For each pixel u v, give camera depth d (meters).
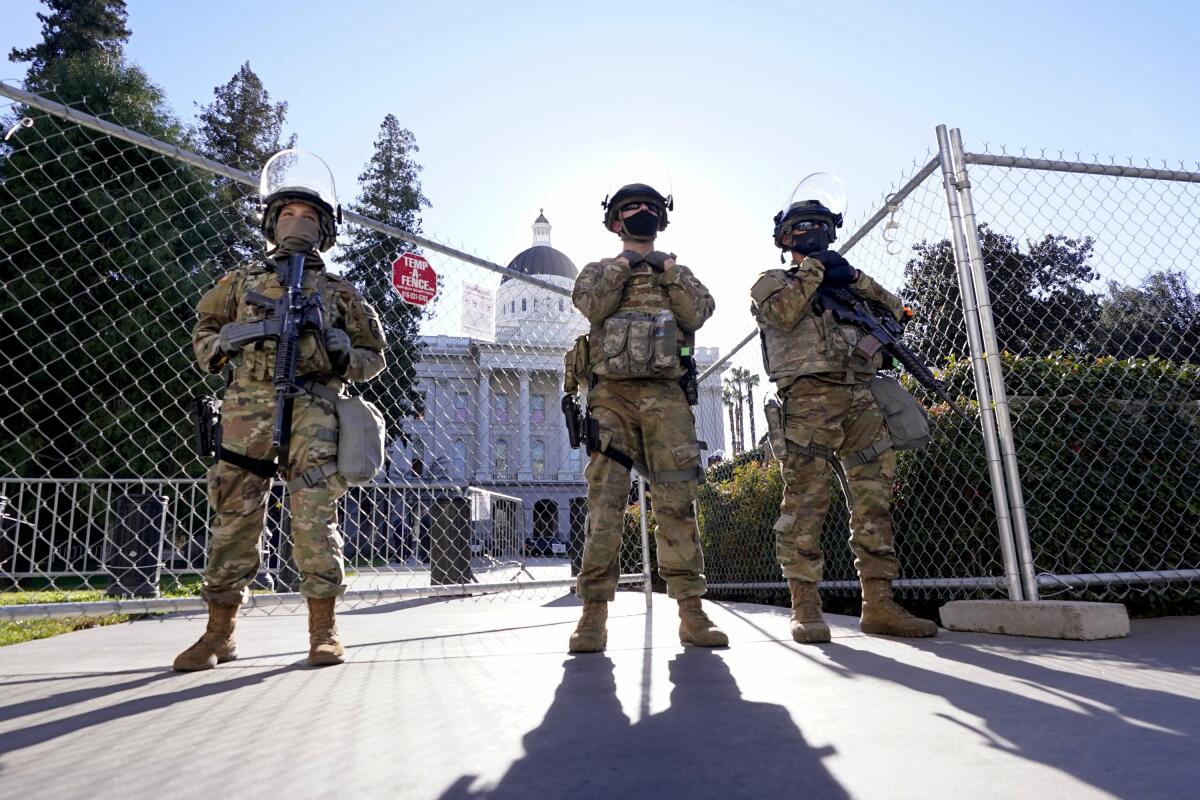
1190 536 4.12
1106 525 3.98
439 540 8.14
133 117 17.00
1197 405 4.30
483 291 5.42
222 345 2.85
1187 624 3.53
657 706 1.89
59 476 11.05
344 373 2.98
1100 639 2.92
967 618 3.40
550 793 1.21
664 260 3.30
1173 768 1.25
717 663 2.57
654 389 3.22
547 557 16.28
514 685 2.24
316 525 2.84
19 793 1.26
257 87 32.81
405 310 6.04
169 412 9.89
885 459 3.45
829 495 3.35
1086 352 4.38
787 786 1.21
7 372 10.85
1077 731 1.52
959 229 3.64
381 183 33.97
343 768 1.38
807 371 3.32
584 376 3.31
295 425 2.88
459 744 1.55
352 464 2.86
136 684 2.42
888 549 3.39
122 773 1.37
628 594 7.02
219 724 1.78
